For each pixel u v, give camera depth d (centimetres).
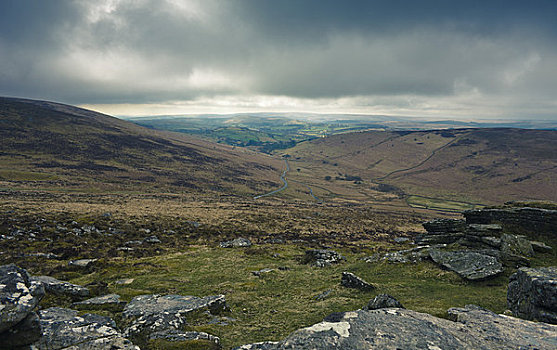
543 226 2986
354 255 4669
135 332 1316
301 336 712
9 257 3569
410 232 9075
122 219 6981
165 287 2648
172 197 14938
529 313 1247
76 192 13638
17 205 7400
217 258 4272
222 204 13900
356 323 780
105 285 2327
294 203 18838
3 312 756
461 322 871
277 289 2725
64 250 4225
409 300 2072
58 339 888
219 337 1448
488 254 2781
